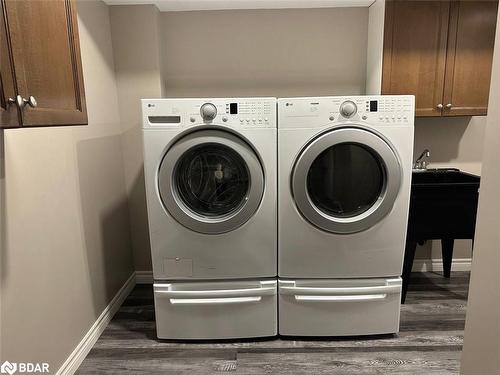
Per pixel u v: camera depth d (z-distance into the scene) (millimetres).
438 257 2750
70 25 1234
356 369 1711
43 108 1077
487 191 1018
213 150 1789
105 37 2254
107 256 2186
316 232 1813
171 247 1823
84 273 1872
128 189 2543
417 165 2553
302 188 1747
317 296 1865
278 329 1943
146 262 2666
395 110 1692
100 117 2143
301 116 1699
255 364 1761
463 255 2764
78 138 1850
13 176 1321
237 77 2541
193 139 1717
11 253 1304
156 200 1771
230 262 1845
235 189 1849
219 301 1864
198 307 1879
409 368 1710
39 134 1491
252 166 1732
